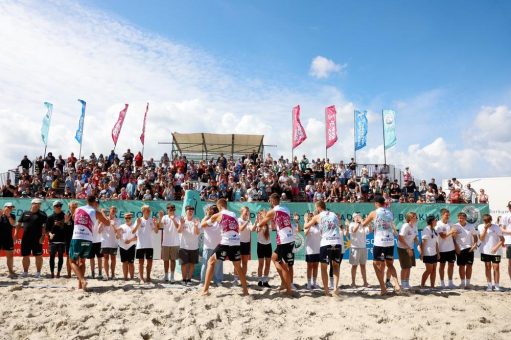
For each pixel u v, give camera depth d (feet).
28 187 53.93
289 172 61.62
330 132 68.33
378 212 25.93
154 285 27.63
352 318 19.71
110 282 28.60
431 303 23.20
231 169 63.10
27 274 30.99
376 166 66.74
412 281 32.48
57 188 56.29
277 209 25.07
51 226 30.66
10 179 58.75
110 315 18.81
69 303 21.04
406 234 27.27
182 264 29.09
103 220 25.61
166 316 19.11
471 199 59.06
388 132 69.26
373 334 17.31
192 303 21.71
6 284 27.07
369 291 26.71
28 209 45.24
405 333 17.42
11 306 20.33
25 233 30.40
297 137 69.21
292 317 19.83
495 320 19.97
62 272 33.45
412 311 21.22
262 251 27.68
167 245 29.91
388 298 24.44
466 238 29.27
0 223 30.01
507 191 78.33
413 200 56.70
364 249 29.07
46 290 24.82
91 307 20.44
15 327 16.84
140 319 18.58
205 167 62.23
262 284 27.66
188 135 70.64
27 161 62.18
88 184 52.47
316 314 20.49
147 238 29.27
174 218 30.35
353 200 54.39
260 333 17.34
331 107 69.26
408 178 64.13
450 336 17.12
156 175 60.29
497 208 79.30
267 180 56.59
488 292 27.61
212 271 24.00
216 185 53.26
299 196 58.80
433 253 28.45
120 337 16.16
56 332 16.62
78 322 17.65
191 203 33.86
